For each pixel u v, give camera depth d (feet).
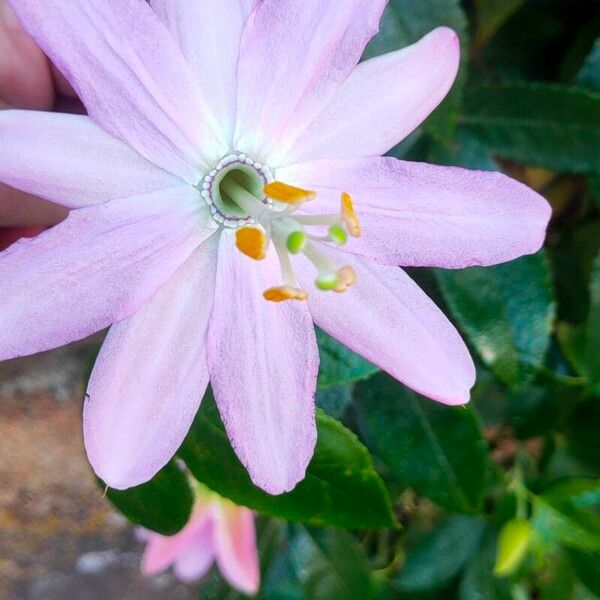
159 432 0.45
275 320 0.46
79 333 0.42
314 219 0.45
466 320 0.74
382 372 0.75
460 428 0.75
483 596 0.95
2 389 1.14
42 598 1.23
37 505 1.20
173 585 1.28
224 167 0.45
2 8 0.56
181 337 0.46
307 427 0.46
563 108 0.74
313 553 0.89
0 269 0.40
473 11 0.86
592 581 0.80
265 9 0.42
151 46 0.42
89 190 0.43
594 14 0.87
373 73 0.46
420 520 1.02
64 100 0.65
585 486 0.81
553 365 0.93
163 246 0.44
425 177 0.45
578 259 0.92
